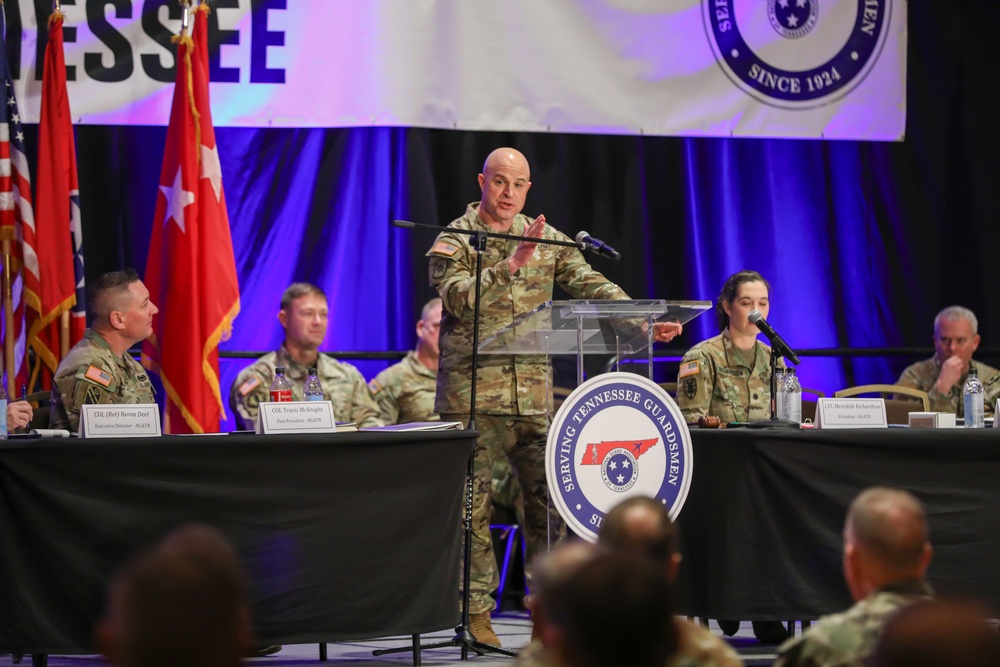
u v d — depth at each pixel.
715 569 9.02
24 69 14.45
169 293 13.30
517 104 15.56
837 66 16.19
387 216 15.59
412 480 8.84
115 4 14.79
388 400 15.01
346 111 15.30
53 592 8.10
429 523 8.89
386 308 15.62
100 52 14.78
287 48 15.20
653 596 2.94
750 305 11.66
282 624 8.41
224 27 15.06
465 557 9.48
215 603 2.82
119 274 10.59
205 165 13.62
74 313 13.67
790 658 4.93
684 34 15.85
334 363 14.74
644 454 9.00
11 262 13.48
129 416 8.61
